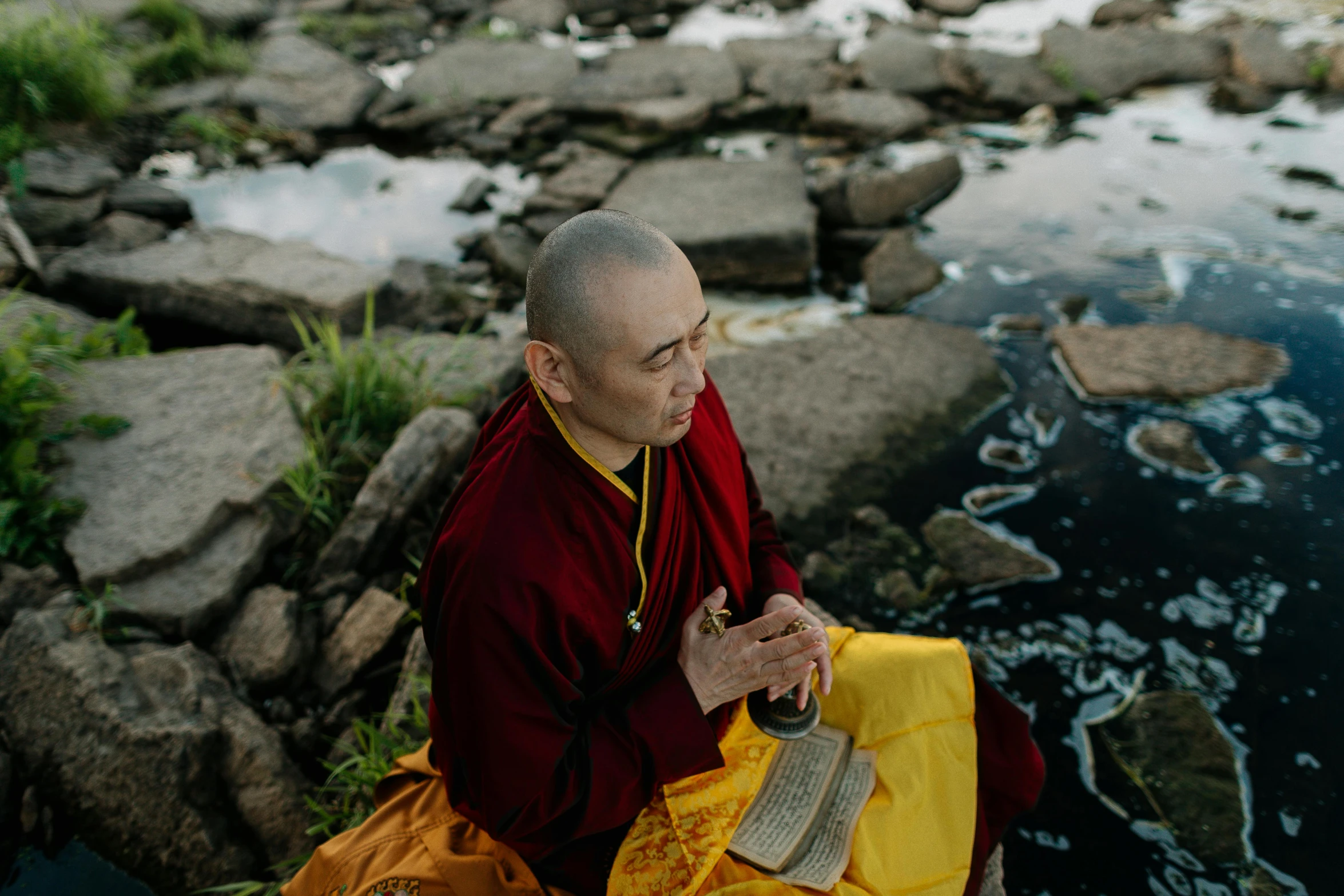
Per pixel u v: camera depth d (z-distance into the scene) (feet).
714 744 5.79
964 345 14.60
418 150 22.56
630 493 5.40
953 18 29.78
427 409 11.62
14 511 10.11
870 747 6.52
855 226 18.29
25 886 7.98
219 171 21.47
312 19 28.30
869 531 11.59
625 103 23.02
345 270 15.74
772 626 5.64
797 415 13.23
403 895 5.95
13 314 13.62
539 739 5.30
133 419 11.89
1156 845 8.29
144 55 24.80
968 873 6.21
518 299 16.46
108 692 8.68
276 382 12.35
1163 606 10.55
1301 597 10.56
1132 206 18.89
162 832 8.05
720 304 16.55
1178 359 14.12
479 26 29.17
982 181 20.21
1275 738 9.13
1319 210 18.24
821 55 25.93
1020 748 6.82
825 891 5.70
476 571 5.12
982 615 10.55
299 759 8.99
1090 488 12.14
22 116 21.18
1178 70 24.64
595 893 6.15
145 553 10.02
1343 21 27.07
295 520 10.94
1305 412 13.15
